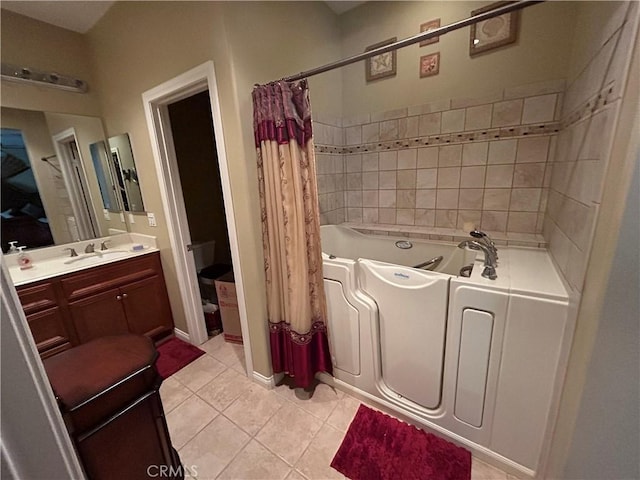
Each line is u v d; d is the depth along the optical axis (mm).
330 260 1585
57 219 2078
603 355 706
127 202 2344
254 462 1346
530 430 1146
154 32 1602
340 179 2500
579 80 1264
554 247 1407
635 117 632
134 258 2115
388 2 2039
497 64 1742
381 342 1525
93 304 1903
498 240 1765
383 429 1477
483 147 1877
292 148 1383
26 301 1620
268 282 1638
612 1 851
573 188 1123
